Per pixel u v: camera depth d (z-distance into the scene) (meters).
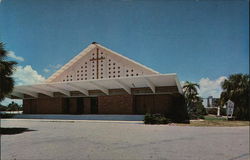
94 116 20.75
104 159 5.58
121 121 18.34
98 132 11.32
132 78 18.52
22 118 23.80
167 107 21.03
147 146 7.36
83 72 25.30
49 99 26.38
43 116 23.16
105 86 22.00
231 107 23.09
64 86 22.48
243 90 23.86
